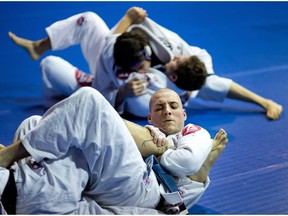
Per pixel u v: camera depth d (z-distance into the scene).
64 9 11.27
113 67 6.64
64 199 3.61
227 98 7.11
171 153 3.95
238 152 5.54
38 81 8.01
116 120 3.69
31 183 3.58
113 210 3.82
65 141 3.59
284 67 8.30
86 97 3.61
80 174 3.68
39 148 3.61
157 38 6.84
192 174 4.05
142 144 4.04
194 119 6.67
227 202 4.50
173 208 3.93
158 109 4.33
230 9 11.75
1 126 6.22
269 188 4.73
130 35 6.57
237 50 9.15
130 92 6.57
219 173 5.06
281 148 5.62
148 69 6.74
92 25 7.21
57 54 9.05
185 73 6.59
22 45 7.36
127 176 3.73
